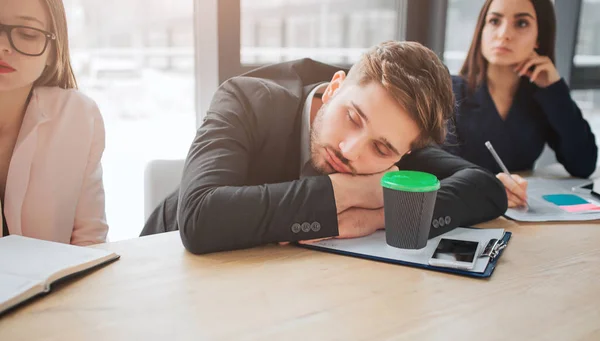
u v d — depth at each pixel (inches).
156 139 97.7
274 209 35.6
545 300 28.9
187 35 70.7
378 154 38.8
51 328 24.5
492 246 36.5
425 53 39.1
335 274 31.8
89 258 31.4
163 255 34.1
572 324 26.1
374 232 39.1
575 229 42.4
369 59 39.4
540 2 63.3
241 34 68.3
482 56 65.6
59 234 48.1
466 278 31.7
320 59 79.5
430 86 37.5
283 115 45.5
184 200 36.1
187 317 25.9
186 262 33.1
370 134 38.1
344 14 80.1
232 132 41.8
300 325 25.4
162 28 91.7
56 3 46.8
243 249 35.7
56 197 47.4
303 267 32.8
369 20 81.6
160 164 58.4
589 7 97.0
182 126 82.0
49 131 47.1
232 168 38.9
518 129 67.2
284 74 50.9
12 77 44.4
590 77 101.0
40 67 46.2
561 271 33.2
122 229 70.1
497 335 24.9
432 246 36.7
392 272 32.3
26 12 44.1
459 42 81.4
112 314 26.0
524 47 63.9
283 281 30.5
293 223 35.7
